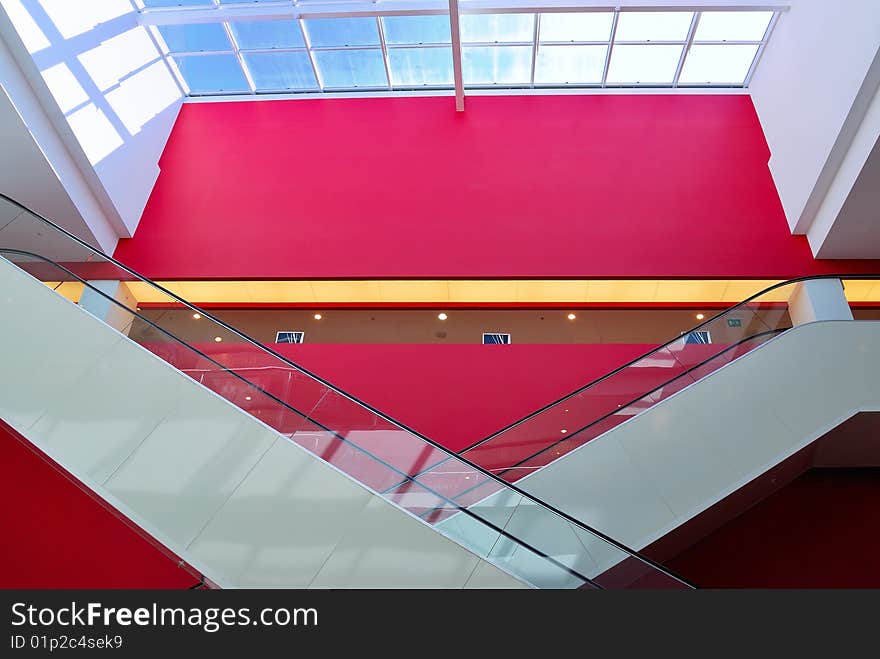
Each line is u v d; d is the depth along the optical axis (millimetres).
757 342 8273
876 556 8344
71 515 8031
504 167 12156
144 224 11773
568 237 11391
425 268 11172
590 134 12500
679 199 11727
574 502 7242
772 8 11789
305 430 5875
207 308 11719
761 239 11281
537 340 11219
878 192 9914
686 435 7508
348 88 13523
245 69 13234
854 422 7645
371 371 10516
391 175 12156
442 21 12352
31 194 10180
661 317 11438
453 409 10164
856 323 8094
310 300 11719
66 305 6355
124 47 11805
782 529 8547
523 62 13023
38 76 9531
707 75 13141
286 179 12219
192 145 12812
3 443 8281
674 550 8055
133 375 5969
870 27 9477
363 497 5441
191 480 5465
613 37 12477
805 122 11031
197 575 5359
